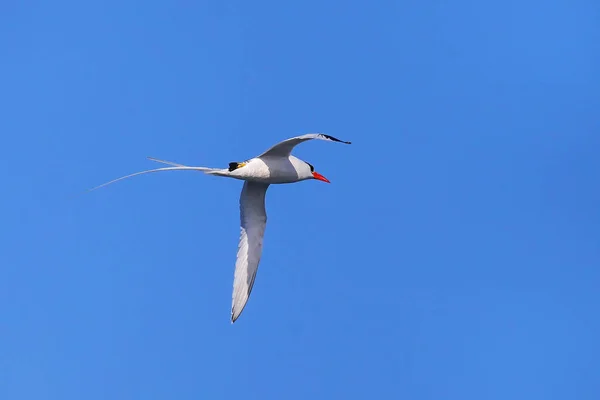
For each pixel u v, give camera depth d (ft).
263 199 60.44
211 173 55.11
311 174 59.26
